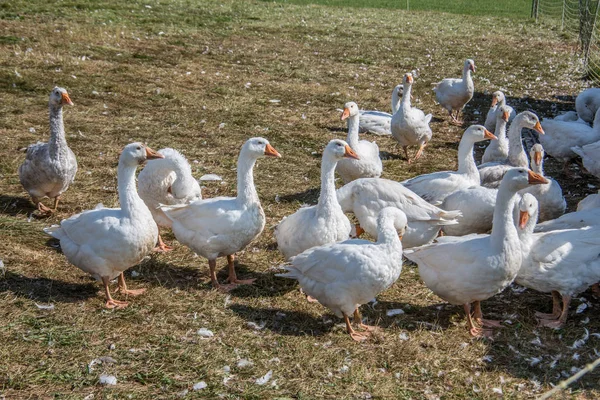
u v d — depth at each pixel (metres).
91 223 5.47
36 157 6.39
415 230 6.04
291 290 5.81
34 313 5.39
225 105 9.33
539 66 13.14
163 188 6.11
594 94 8.70
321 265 5.35
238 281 5.86
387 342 5.36
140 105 9.04
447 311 5.68
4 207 6.59
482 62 13.34
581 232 5.60
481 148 8.52
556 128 7.71
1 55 10.40
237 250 5.79
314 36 14.91
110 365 5.05
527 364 5.24
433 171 7.81
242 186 5.73
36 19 13.34
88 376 4.96
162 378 4.98
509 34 16.91
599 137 7.60
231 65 11.63
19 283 5.64
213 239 5.68
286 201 6.98
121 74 10.31
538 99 10.71
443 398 4.98
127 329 5.33
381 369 5.15
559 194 6.52
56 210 6.59
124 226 5.45
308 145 8.21
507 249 5.33
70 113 8.54
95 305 5.52
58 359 5.06
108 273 5.52
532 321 5.61
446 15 20.36
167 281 5.83
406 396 4.97
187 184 6.06
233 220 5.67
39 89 9.15
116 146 7.82
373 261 5.28
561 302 5.79
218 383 4.97
